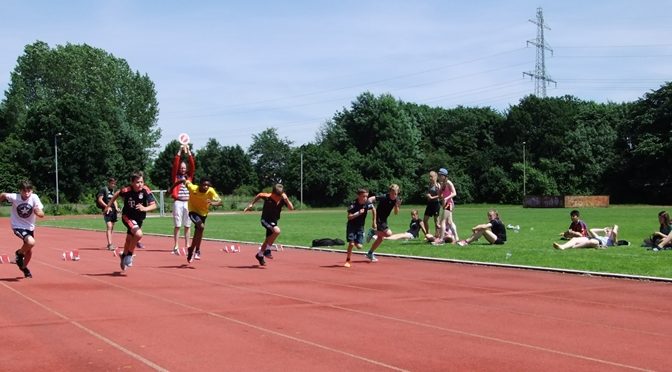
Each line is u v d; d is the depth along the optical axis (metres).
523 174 89.38
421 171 95.75
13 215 11.76
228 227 31.67
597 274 12.70
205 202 14.50
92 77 97.31
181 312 8.77
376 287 11.30
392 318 8.48
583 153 88.62
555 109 94.56
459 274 13.12
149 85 107.56
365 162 92.56
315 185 86.75
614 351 6.77
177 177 17.58
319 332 7.59
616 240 18.91
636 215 43.47
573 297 10.27
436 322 8.24
